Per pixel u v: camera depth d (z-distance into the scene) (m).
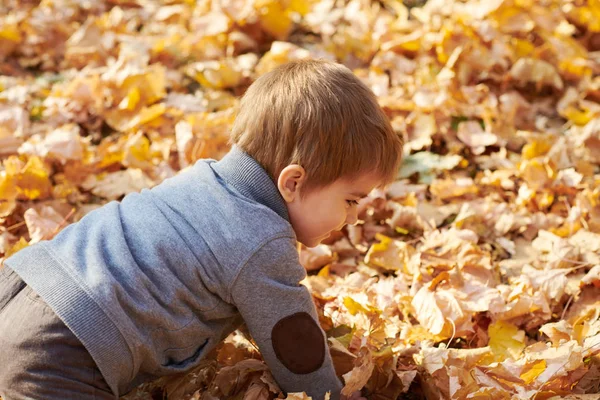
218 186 1.58
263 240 1.52
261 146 1.60
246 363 1.78
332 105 1.58
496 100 2.96
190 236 1.54
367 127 1.61
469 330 1.93
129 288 1.50
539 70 3.06
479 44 3.11
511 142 2.83
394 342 1.85
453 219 2.48
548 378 1.68
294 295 1.57
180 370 1.65
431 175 2.66
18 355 1.49
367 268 2.26
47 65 3.33
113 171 2.65
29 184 2.42
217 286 1.54
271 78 1.67
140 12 3.76
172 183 1.65
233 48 3.37
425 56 3.22
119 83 2.90
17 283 1.56
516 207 2.50
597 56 3.33
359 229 2.39
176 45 3.35
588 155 2.73
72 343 1.47
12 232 2.35
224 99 3.01
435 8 3.43
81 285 1.48
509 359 1.80
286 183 1.58
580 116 2.89
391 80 3.17
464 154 2.79
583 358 1.77
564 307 2.09
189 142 2.63
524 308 1.98
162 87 2.93
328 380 1.65
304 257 2.26
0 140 2.64
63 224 2.34
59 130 2.66
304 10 3.42
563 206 2.50
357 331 1.89
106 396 1.54
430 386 1.72
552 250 2.25
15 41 3.38
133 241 1.55
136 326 1.51
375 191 2.45
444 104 2.86
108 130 2.88
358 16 3.51
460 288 2.05
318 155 1.56
